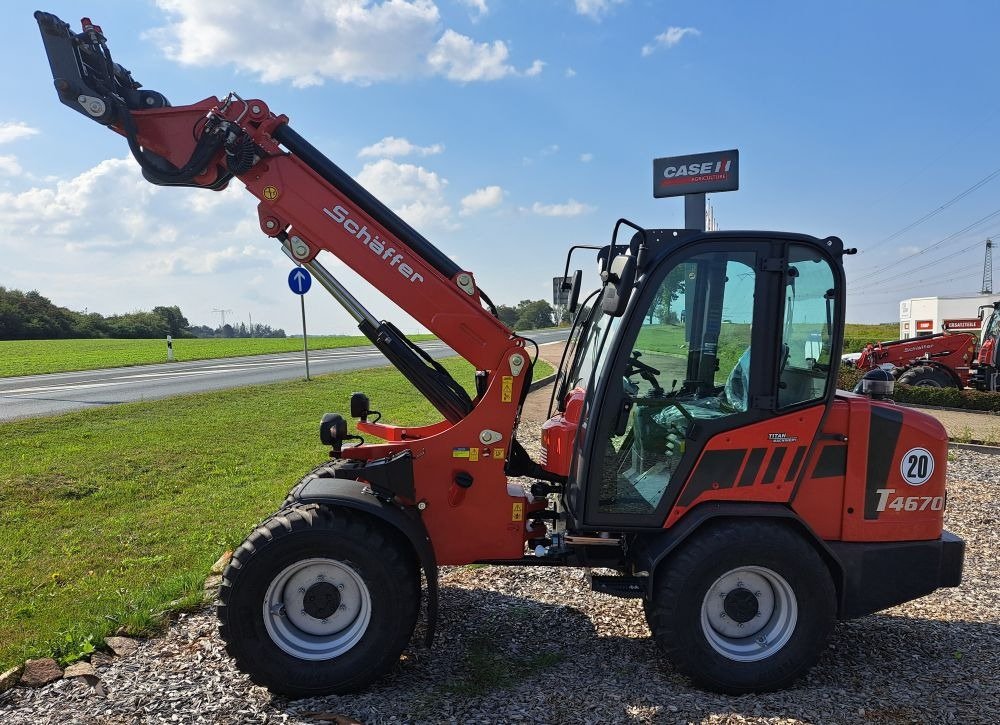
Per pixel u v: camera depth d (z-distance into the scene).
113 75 3.78
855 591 3.53
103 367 21.55
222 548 5.21
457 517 3.65
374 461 3.59
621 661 3.66
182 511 6.18
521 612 4.23
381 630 3.28
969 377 16.59
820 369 3.48
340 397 13.98
